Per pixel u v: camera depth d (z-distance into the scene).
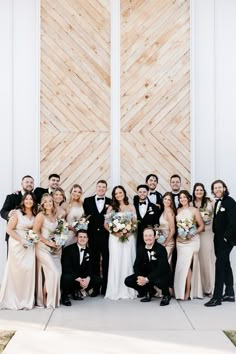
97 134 8.19
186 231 6.73
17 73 8.11
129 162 8.18
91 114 8.20
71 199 7.26
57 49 8.19
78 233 6.72
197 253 6.88
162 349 4.64
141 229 7.10
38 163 8.06
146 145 8.20
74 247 6.70
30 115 8.11
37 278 6.46
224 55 8.23
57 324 5.54
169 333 5.16
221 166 8.19
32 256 6.39
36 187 8.02
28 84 8.12
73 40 8.21
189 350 4.61
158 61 8.23
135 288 6.67
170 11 8.23
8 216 6.58
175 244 7.04
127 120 8.20
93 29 8.22
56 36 8.20
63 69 8.19
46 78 8.17
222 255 6.50
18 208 6.64
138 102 8.21
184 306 6.41
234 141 8.18
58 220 6.62
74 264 6.64
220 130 8.20
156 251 6.57
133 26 8.23
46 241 6.45
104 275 7.14
